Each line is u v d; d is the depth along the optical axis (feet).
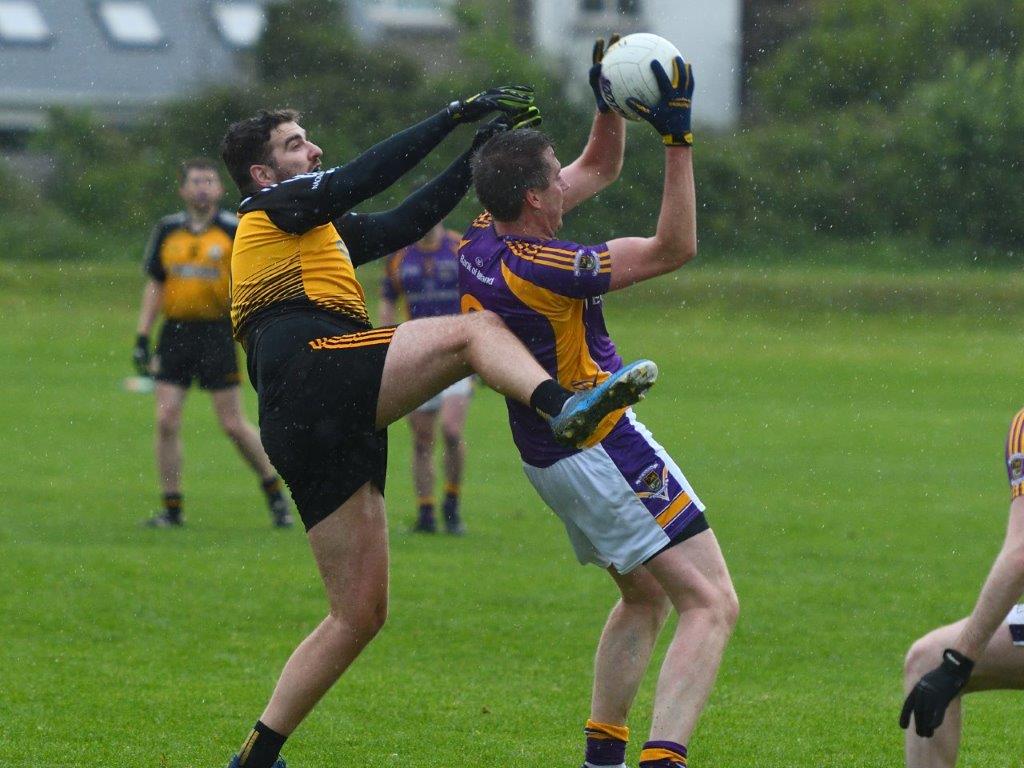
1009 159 342.23
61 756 58.75
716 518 120.06
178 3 442.09
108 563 99.40
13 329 279.49
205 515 120.88
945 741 48.01
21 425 175.42
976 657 45.37
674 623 88.74
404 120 345.51
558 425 48.60
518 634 81.41
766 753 60.95
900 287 314.55
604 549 52.54
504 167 52.01
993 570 44.39
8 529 112.57
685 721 49.08
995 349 267.18
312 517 53.06
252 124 57.36
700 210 345.72
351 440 52.44
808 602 89.86
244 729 63.16
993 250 340.59
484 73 351.05
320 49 359.66
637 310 309.42
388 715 66.08
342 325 54.65
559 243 51.88
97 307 304.71
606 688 55.83
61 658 74.95
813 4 406.82
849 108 380.37
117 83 417.28
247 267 54.90
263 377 53.83
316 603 88.48
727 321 298.35
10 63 423.64
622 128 57.72
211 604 87.92
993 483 138.92
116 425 176.65
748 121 384.06
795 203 345.10
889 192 346.95
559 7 396.16
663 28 399.24
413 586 93.30
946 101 347.15
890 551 106.22
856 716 66.44
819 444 165.78
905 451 160.56
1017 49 374.22
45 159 369.09
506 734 63.26
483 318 52.26
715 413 193.36
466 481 141.59
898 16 390.21
